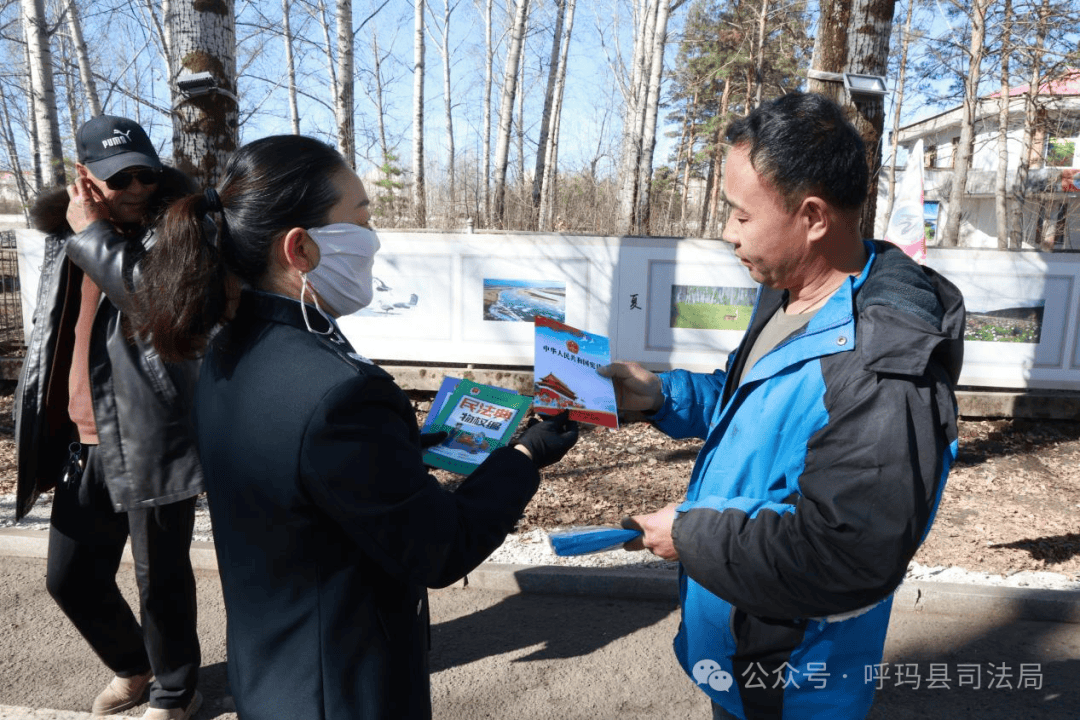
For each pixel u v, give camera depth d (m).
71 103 18.83
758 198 1.29
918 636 3.48
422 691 1.36
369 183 16.33
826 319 1.30
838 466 1.19
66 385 2.55
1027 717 2.88
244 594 1.24
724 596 1.31
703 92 32.56
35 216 2.48
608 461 5.65
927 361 1.16
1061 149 22.95
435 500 1.21
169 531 2.52
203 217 1.24
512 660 3.29
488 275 6.61
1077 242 21.94
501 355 6.72
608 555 4.12
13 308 7.72
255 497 1.18
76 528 2.56
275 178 1.21
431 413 1.64
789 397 1.33
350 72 11.94
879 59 4.75
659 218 23.98
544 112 20.47
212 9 4.67
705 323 6.42
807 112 1.26
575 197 21.75
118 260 2.17
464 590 3.95
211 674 3.14
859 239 1.37
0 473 5.28
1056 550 4.16
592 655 3.33
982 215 29.22
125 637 2.80
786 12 22.50
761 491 1.38
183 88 4.64
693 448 5.92
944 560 4.04
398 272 6.70
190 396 2.42
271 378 1.17
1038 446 5.93
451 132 25.08
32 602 3.73
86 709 2.90
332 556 1.20
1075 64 13.77
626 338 6.53
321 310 1.28
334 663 1.20
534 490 1.41
